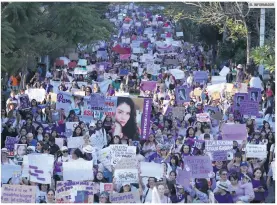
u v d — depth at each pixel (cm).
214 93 3297
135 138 2389
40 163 1981
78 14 4347
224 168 2070
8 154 2208
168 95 3356
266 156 2258
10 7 3734
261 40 4253
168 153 2164
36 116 2919
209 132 2467
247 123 2636
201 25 6344
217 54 5794
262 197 2033
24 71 4044
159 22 9031
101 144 2431
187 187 1967
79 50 5562
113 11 10112
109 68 4912
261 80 3903
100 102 2783
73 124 2627
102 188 1914
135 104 2388
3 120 2744
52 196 1892
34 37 4112
